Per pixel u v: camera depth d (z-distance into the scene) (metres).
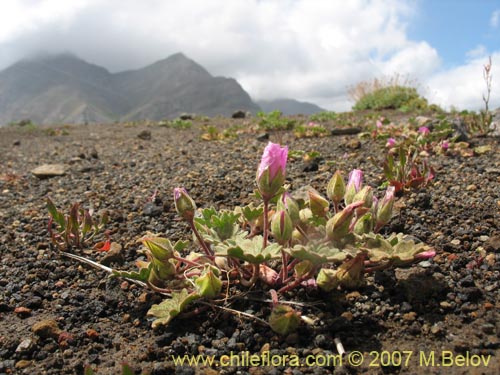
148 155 0.49
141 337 0.16
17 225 0.27
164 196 0.30
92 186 0.36
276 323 0.15
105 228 0.26
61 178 0.40
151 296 0.18
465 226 0.22
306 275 0.16
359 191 0.18
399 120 0.69
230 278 0.18
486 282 0.17
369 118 0.77
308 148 0.44
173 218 0.26
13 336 0.16
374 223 0.19
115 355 0.15
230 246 0.15
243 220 0.21
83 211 0.25
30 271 0.21
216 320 0.16
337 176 0.18
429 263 0.18
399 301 0.16
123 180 0.37
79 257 0.22
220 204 0.28
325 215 0.18
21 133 0.86
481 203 0.24
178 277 0.18
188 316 0.17
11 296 0.19
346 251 0.15
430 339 0.15
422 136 0.39
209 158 0.43
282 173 0.16
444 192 0.26
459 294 0.16
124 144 0.62
